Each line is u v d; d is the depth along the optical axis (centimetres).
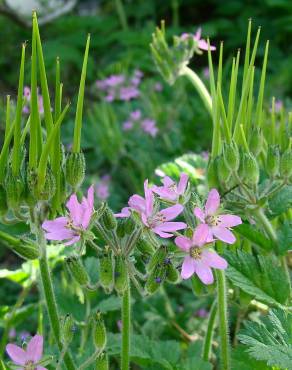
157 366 17
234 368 15
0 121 20
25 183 13
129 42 51
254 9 57
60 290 21
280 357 14
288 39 56
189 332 23
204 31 53
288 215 20
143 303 24
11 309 21
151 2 61
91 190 13
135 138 37
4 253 32
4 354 23
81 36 55
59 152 13
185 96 39
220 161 16
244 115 17
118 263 13
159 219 13
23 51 13
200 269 13
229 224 14
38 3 56
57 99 13
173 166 22
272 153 17
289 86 45
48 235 13
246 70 16
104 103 37
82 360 17
